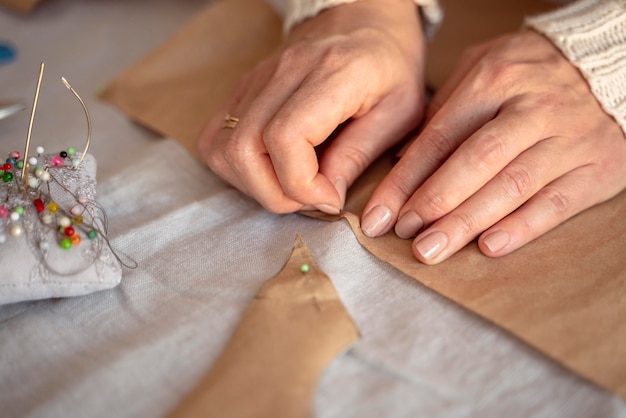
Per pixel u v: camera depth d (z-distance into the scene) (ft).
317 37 1.29
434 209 1.15
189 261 1.17
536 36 1.31
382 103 1.29
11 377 1.03
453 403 0.98
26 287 1.07
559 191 1.18
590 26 1.29
